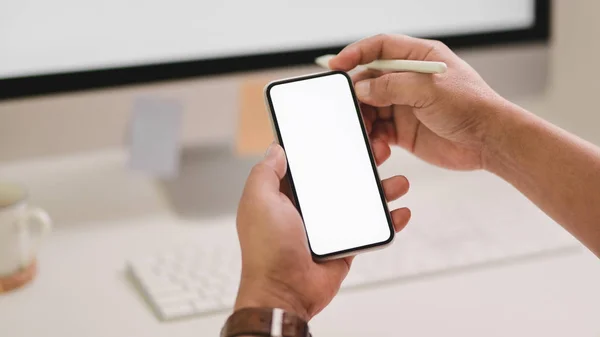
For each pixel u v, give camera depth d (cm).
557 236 77
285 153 59
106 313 68
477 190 87
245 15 80
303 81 62
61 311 68
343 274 59
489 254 74
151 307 68
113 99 87
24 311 68
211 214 83
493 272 73
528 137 61
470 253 74
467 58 93
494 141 63
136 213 84
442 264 72
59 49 76
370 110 73
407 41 68
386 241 59
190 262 73
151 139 86
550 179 60
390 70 68
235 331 48
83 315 67
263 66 81
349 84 62
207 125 92
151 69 78
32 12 75
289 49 82
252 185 54
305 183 60
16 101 76
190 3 78
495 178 90
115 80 78
